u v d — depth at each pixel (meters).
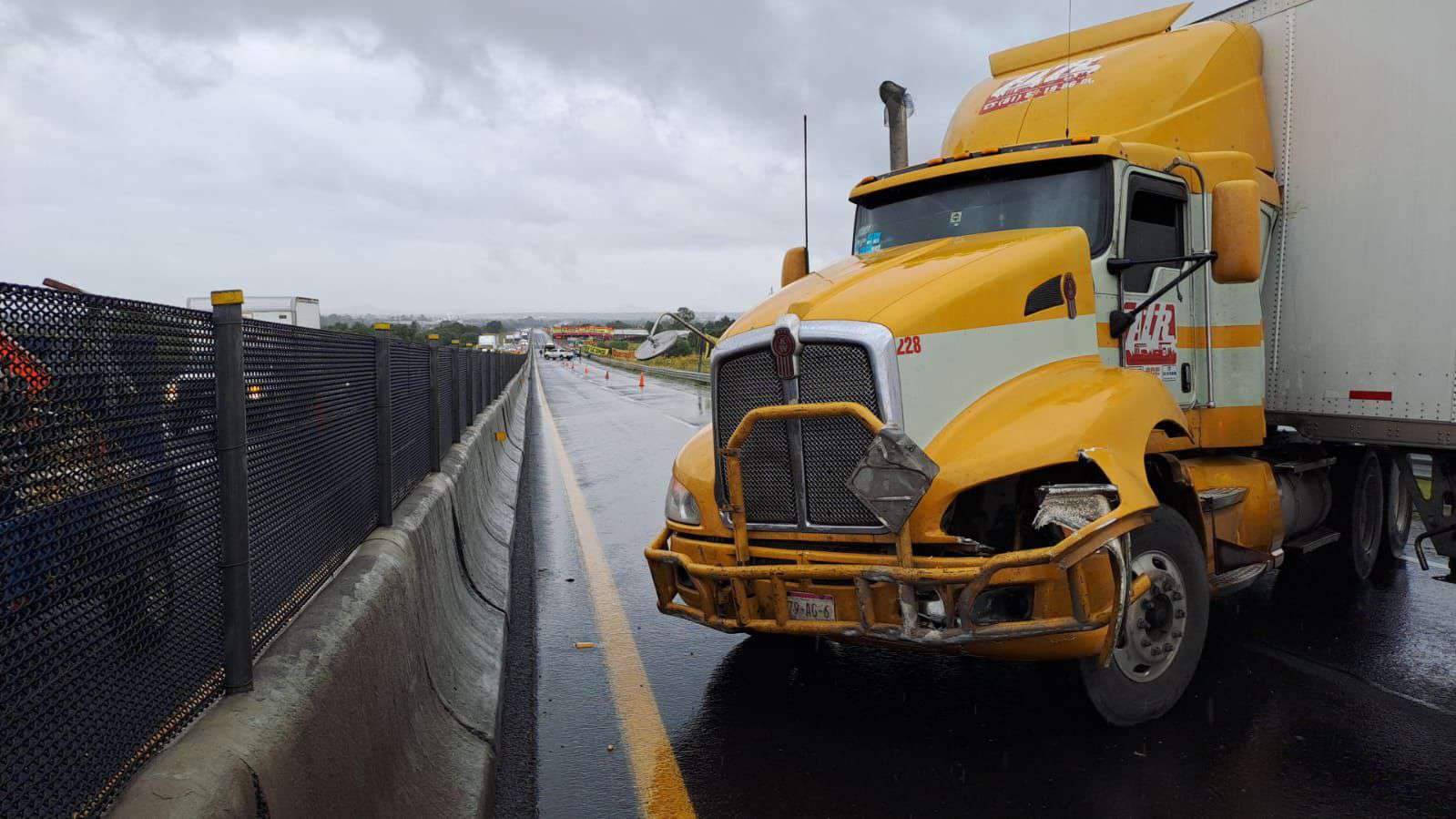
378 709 3.04
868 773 3.95
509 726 4.57
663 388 44.00
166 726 2.15
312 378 3.53
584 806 3.71
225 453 2.50
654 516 10.56
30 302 1.69
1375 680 4.90
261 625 2.80
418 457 6.64
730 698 4.88
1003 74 7.09
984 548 3.92
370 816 2.66
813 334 4.13
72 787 1.77
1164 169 5.37
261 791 2.05
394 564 3.90
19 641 1.62
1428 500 6.00
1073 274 4.72
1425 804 3.57
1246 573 5.27
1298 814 3.50
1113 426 4.17
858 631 3.92
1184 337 5.55
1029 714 4.51
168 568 2.18
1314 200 6.01
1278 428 6.47
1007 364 4.38
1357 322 5.80
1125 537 3.94
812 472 4.14
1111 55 6.25
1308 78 6.03
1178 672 4.46
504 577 7.25
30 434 1.67
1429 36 5.40
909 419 4.00
